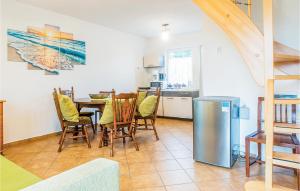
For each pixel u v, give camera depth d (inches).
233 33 86.0
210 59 126.4
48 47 162.6
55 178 32.4
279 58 76.5
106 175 36.3
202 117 105.9
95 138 158.1
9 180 48.6
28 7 149.6
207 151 105.3
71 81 180.4
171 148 132.0
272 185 66.4
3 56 137.2
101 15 174.7
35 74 155.0
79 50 186.5
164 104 241.4
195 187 83.0
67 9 159.9
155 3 148.6
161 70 261.4
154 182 87.4
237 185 84.1
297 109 97.4
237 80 117.6
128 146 136.9
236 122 108.2
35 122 155.5
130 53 244.8
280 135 93.3
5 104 138.3
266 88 66.9
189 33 237.9
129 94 124.4
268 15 67.0
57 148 133.8
